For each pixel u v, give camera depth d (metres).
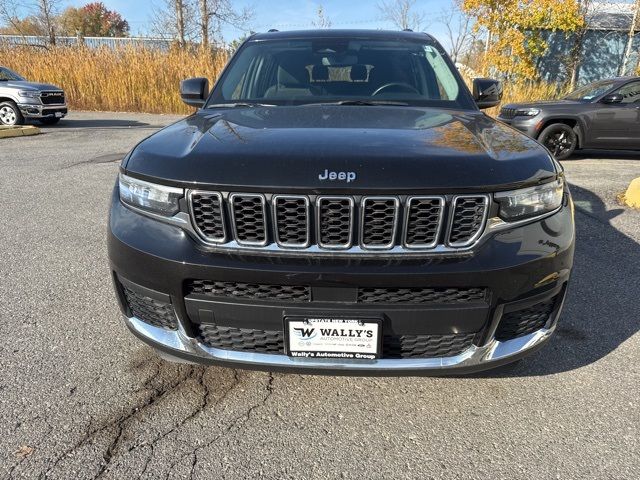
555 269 1.95
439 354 1.95
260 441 2.02
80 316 2.99
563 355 2.61
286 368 1.92
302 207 1.79
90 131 11.85
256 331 1.92
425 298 1.83
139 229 1.97
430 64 3.23
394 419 2.16
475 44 19.64
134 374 2.43
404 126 2.25
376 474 1.87
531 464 1.91
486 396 2.30
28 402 2.21
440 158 1.85
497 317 1.88
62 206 5.36
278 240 1.82
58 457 1.91
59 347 2.66
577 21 15.68
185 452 1.95
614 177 7.18
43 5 24.16
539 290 1.92
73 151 8.94
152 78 16.14
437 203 1.79
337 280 1.77
